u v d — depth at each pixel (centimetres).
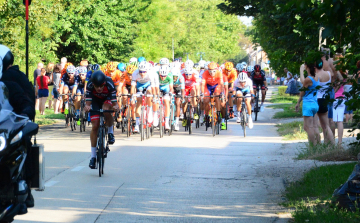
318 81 3128
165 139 4450
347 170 2381
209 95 4856
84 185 2420
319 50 1919
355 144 2284
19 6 5556
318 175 2383
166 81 4672
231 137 4612
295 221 1692
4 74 1625
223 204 2030
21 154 1437
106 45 11206
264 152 3531
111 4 11025
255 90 6662
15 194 1427
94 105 2659
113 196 2184
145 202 2072
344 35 1595
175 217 1831
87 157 3325
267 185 2408
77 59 11044
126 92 4878
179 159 3231
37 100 6912
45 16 6100
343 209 1756
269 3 6069
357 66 1989
